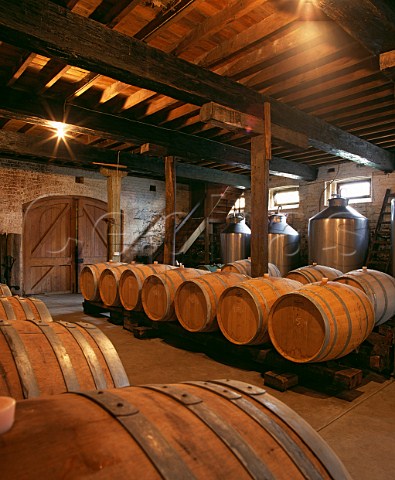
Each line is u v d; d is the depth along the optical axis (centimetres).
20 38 277
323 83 458
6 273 865
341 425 279
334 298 347
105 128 559
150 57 346
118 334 553
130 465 76
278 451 95
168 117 578
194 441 88
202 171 971
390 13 277
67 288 989
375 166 730
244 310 396
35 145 710
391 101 517
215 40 376
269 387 354
